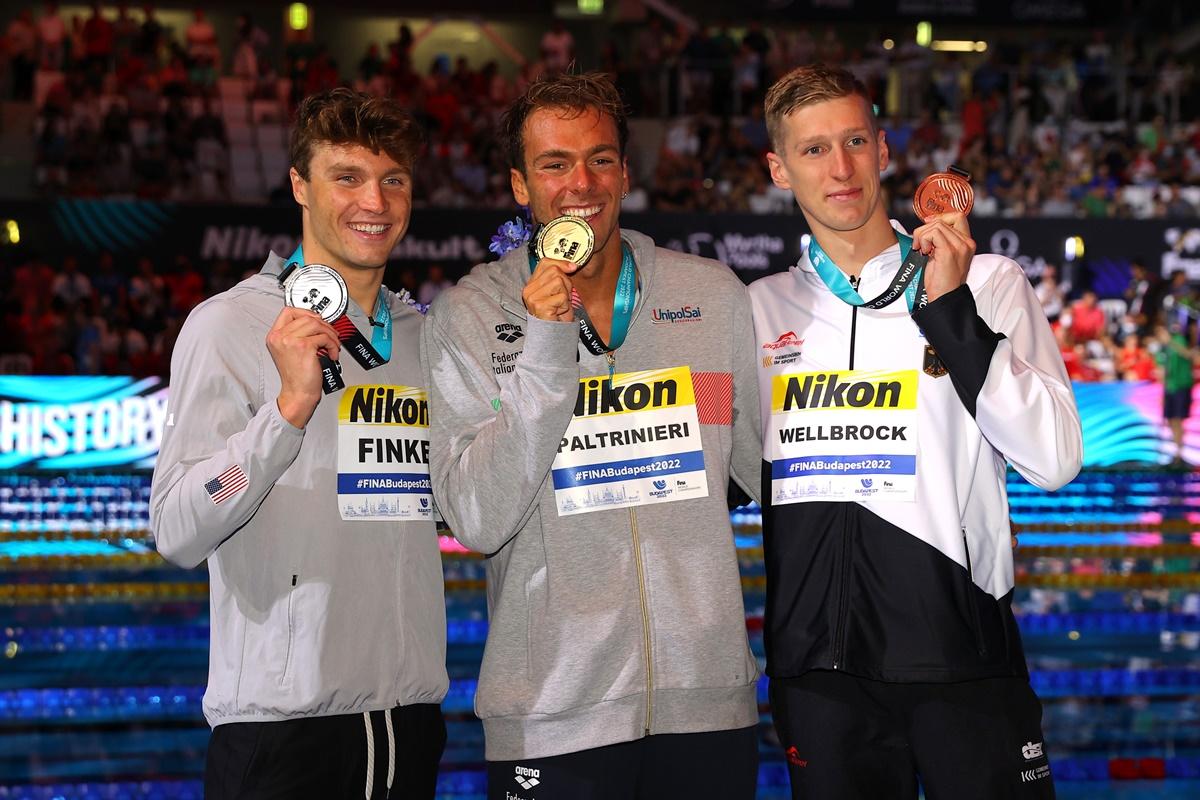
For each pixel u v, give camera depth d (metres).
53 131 13.83
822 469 2.56
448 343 2.61
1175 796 4.31
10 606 7.54
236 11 18.80
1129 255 13.39
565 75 2.55
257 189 14.56
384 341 2.55
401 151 2.49
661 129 15.68
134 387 11.69
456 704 5.52
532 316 2.38
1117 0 19.20
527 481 2.43
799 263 2.75
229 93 16.09
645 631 2.53
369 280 2.55
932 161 15.02
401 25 17.14
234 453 2.29
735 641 2.57
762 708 5.36
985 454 2.56
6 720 5.25
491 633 2.60
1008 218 13.34
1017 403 2.38
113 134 13.93
